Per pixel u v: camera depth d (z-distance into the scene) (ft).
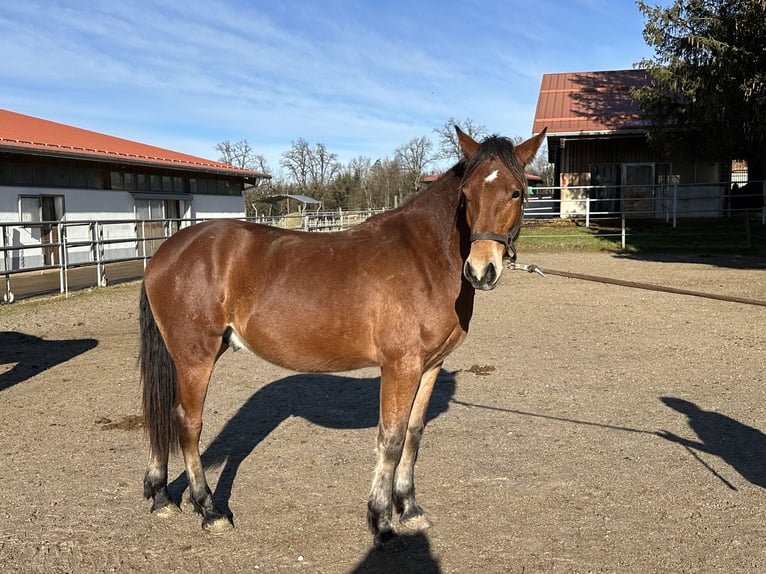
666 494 13.06
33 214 62.64
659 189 79.97
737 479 13.70
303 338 11.54
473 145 11.65
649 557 10.75
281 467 14.88
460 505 12.76
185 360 11.93
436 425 17.46
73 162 66.69
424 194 12.01
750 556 10.71
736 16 51.31
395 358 11.18
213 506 12.14
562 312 35.27
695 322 31.71
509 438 16.38
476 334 29.73
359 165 214.48
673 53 57.72
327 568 10.69
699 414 17.93
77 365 25.18
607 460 14.84
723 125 59.21
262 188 187.21
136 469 14.84
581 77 97.76
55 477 14.35
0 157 58.80
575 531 11.65
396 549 11.12
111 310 38.22
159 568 10.71
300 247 11.94
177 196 81.71
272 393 21.03
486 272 10.12
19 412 19.21
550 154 99.55
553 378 21.93
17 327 33.06
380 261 11.39
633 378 21.76
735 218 77.36
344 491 13.56
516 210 10.51
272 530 11.96
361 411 19.06
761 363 23.40
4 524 12.14
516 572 10.39
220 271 11.80
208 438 16.90
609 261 56.95
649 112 67.97
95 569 10.68
